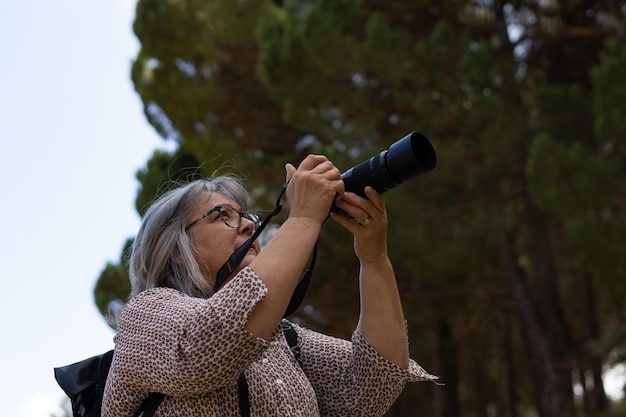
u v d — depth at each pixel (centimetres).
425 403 2236
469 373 2538
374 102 1302
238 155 1424
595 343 1477
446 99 1249
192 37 1552
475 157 1321
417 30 1377
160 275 228
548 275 1495
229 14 1484
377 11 1259
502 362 2145
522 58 1445
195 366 195
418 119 1299
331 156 1212
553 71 1442
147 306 210
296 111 1292
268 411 210
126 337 208
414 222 1330
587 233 1121
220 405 207
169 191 237
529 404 2503
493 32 1416
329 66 1263
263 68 1309
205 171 1410
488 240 1341
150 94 1597
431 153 209
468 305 1716
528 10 1462
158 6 1549
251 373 212
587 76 1424
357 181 215
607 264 1126
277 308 198
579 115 1265
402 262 1364
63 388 222
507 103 1280
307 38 1256
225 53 1541
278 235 206
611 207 1160
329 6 1298
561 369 1492
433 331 2031
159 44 1558
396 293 233
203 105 1554
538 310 1496
